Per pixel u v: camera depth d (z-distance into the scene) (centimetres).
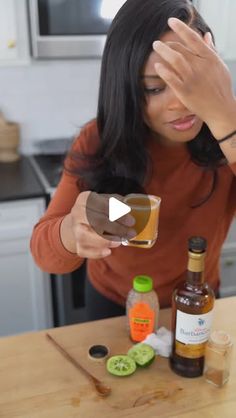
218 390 98
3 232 228
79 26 219
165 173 125
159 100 103
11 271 239
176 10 99
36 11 212
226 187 129
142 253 131
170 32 98
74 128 288
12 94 272
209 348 98
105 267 142
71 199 122
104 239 98
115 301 146
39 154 284
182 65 88
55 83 276
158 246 130
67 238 105
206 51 90
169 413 92
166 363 105
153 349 107
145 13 99
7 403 95
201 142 120
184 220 129
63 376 102
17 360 106
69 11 215
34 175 249
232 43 250
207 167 124
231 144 96
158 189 126
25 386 99
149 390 98
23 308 249
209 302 98
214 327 117
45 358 107
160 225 128
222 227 136
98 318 150
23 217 229
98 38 222
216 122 94
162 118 106
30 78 271
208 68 90
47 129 286
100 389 98
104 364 105
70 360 106
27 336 115
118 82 107
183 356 100
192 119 104
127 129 112
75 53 224
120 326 119
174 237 130
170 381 100
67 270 114
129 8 102
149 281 111
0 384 99
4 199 219
